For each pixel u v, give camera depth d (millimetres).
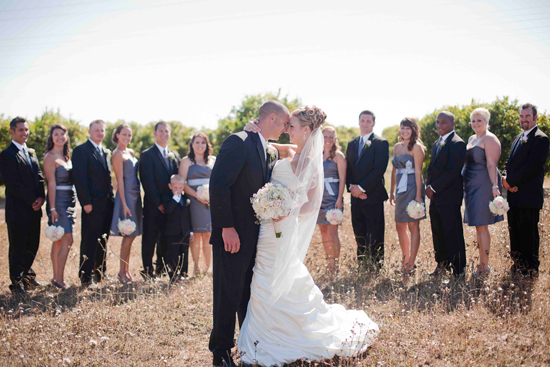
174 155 5844
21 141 5309
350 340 3256
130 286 5133
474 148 5016
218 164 3199
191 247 5867
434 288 4520
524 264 4777
